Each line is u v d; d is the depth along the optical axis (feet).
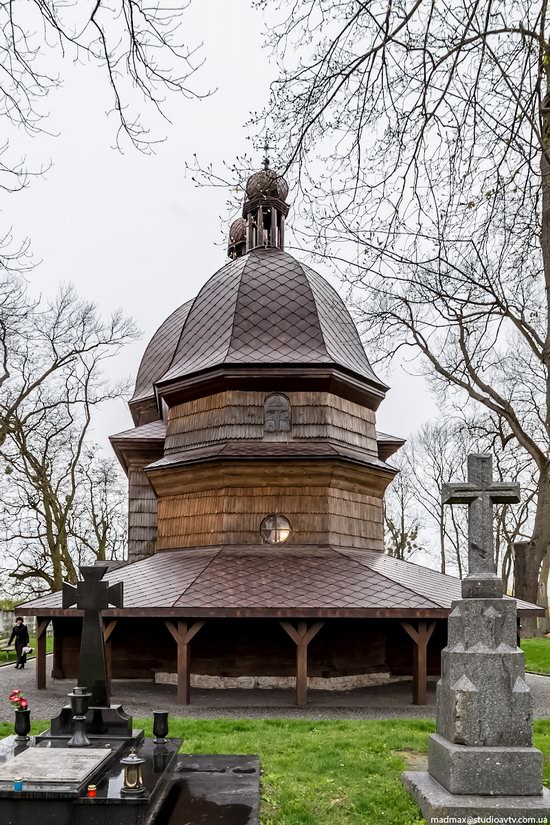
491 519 27.43
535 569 77.61
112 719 30.17
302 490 65.72
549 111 25.49
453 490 27.66
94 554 143.13
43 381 116.26
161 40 20.83
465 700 25.17
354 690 59.36
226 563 60.59
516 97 24.43
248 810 24.95
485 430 98.58
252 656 60.75
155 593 55.57
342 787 27.73
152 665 62.85
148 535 82.79
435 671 65.82
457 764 24.47
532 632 100.01
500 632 25.81
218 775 29.19
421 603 53.11
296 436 67.87
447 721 25.99
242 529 64.80
